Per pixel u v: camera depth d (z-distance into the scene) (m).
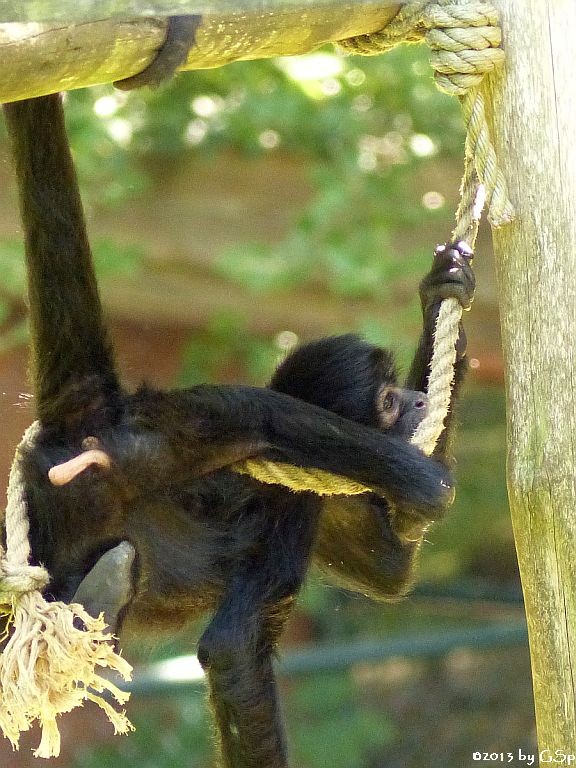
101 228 20.14
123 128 18.78
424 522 8.64
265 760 8.47
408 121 19.33
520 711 24.91
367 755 24.50
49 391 8.10
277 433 7.91
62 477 7.42
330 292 20.53
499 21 7.23
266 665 8.63
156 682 15.18
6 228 18.97
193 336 22.00
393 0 7.19
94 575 7.30
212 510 8.49
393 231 20.08
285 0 6.70
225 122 19.14
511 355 7.35
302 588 9.30
